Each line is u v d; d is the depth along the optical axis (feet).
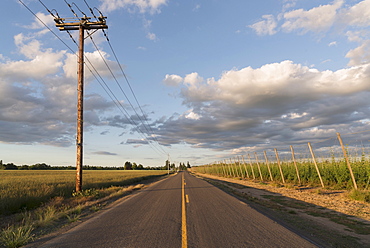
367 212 31.04
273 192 57.77
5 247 17.63
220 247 16.34
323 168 65.67
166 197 47.14
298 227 22.44
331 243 17.51
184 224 23.41
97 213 31.19
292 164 84.02
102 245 17.11
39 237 20.11
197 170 433.89
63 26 58.70
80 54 57.57
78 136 54.60
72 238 19.22
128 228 22.09
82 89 56.65
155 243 17.33
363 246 17.10
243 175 147.02
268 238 18.44
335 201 40.55
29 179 86.07
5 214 32.35
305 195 49.75
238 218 26.27
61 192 50.19
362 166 52.37
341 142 47.91
